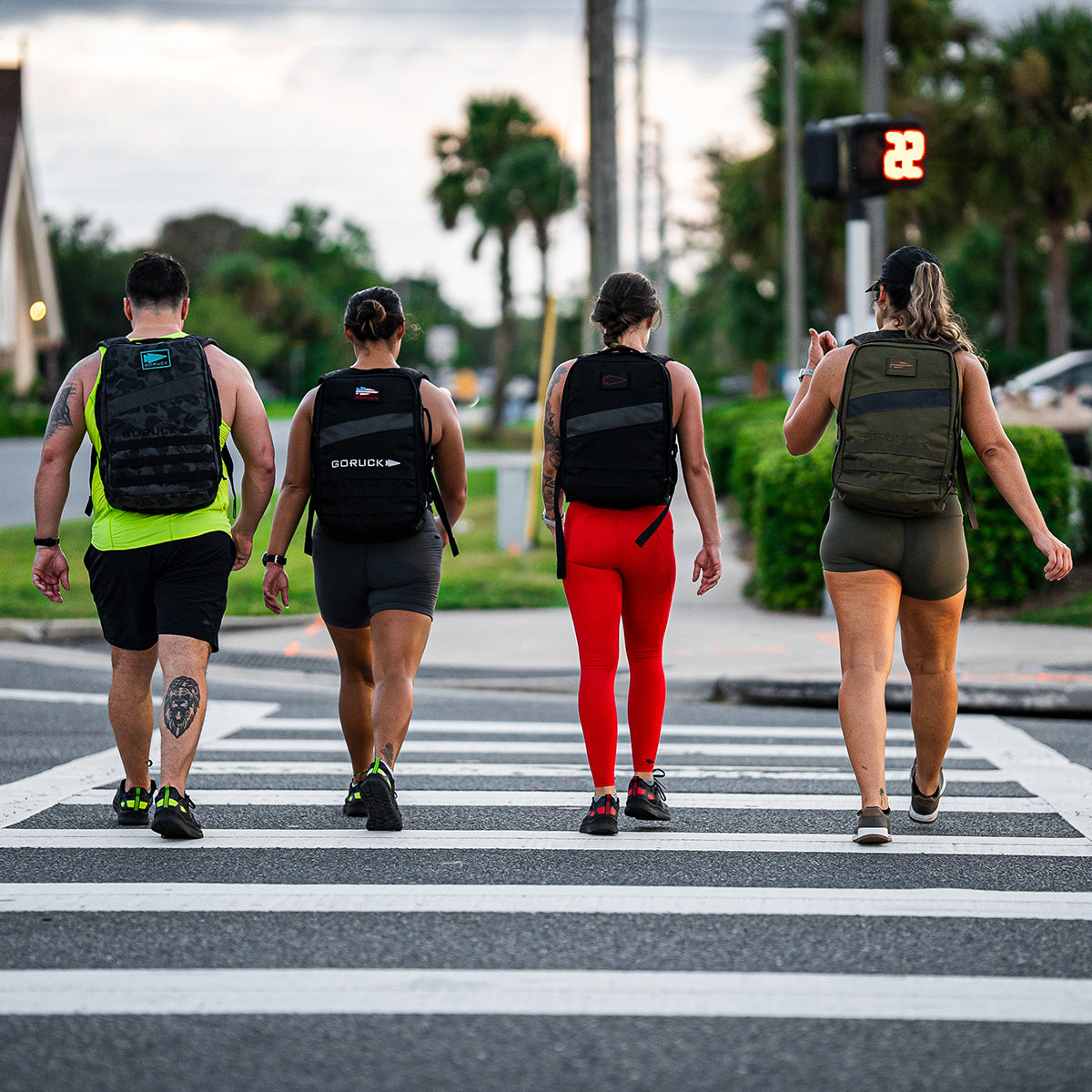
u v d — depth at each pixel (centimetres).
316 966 1187
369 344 1692
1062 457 3569
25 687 2888
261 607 3828
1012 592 3544
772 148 11688
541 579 4269
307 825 1712
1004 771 2066
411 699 1667
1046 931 1293
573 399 1612
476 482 8525
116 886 1427
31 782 1967
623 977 1162
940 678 1631
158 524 1592
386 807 1638
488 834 1672
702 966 1190
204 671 1625
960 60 12188
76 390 1619
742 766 2122
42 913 1338
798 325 8175
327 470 1634
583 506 1628
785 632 3353
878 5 4009
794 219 8144
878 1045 1023
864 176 3269
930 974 1174
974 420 1564
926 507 1521
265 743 2323
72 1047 1017
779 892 1419
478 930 1291
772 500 3669
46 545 1625
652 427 1595
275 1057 999
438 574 1684
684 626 3456
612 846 1609
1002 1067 984
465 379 12662
